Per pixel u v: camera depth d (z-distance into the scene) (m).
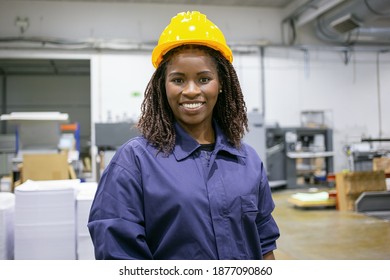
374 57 6.88
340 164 6.68
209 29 0.82
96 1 5.93
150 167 0.76
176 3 6.16
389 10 4.73
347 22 5.19
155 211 0.73
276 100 6.48
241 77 6.35
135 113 5.95
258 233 0.88
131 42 5.89
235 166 0.84
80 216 1.47
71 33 5.86
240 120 0.92
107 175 0.77
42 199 1.43
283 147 5.84
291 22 6.54
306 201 4.23
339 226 3.48
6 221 1.42
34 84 8.10
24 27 5.76
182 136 0.82
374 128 6.86
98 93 5.89
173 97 0.80
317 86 6.66
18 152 3.52
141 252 0.72
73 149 3.97
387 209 4.18
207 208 0.75
